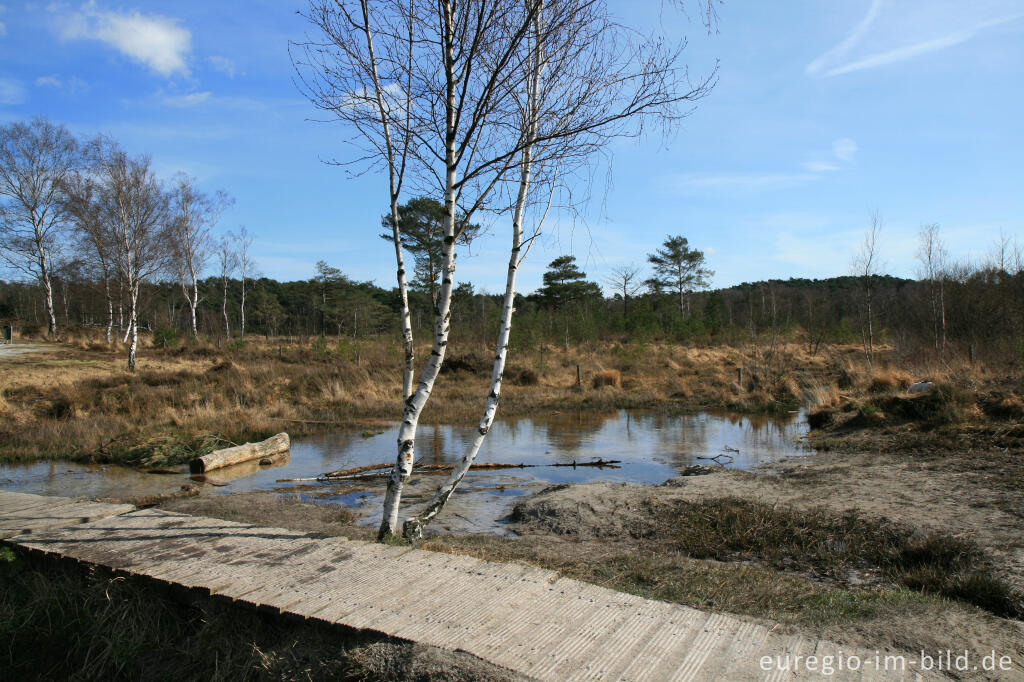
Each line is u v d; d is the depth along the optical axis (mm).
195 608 3984
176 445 12562
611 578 4922
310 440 14930
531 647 3066
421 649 3047
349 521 7465
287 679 3279
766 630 3371
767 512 7051
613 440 14609
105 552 4656
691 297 70500
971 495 7383
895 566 5520
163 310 57219
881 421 13648
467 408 19844
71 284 41500
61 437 13805
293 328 68000
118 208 27344
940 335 29562
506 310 5953
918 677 2930
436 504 5629
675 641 3166
